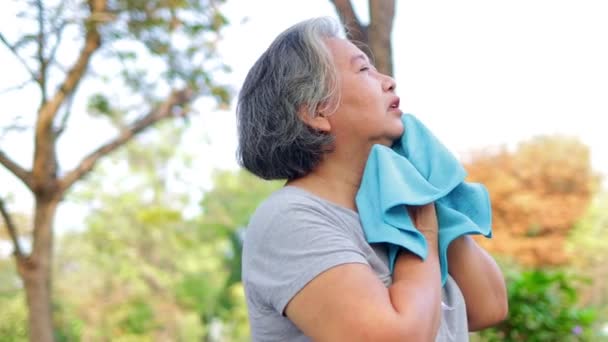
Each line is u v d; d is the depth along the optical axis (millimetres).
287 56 1551
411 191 1483
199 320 18531
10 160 6270
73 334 16891
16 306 14945
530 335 4141
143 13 6137
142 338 17594
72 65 6152
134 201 17188
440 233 1527
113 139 6855
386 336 1296
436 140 1621
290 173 1574
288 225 1435
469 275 1587
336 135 1541
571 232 10266
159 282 17859
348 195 1553
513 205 10156
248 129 1588
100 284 17531
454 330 1521
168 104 7027
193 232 16609
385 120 1555
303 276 1382
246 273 1490
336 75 1532
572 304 4414
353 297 1338
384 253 1485
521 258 9953
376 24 3027
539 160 10461
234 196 16531
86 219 16984
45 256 6488
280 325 1469
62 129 6375
